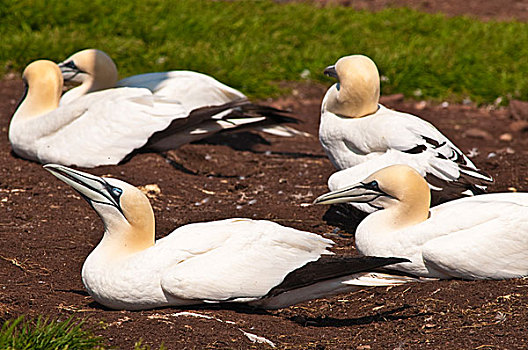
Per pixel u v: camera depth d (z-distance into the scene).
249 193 13.49
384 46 23.70
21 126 14.68
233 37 23.86
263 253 8.50
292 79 21.41
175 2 26.38
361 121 12.30
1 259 10.08
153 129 14.37
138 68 20.91
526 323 8.00
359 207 11.21
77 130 14.34
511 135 17.86
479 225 9.16
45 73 14.94
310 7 28.38
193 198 13.14
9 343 7.15
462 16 29.08
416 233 9.30
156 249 8.46
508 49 24.30
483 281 9.13
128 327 7.89
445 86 21.27
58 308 8.52
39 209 12.20
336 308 9.12
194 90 15.18
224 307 8.78
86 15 24.02
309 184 14.00
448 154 11.51
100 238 11.18
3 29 22.91
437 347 7.61
